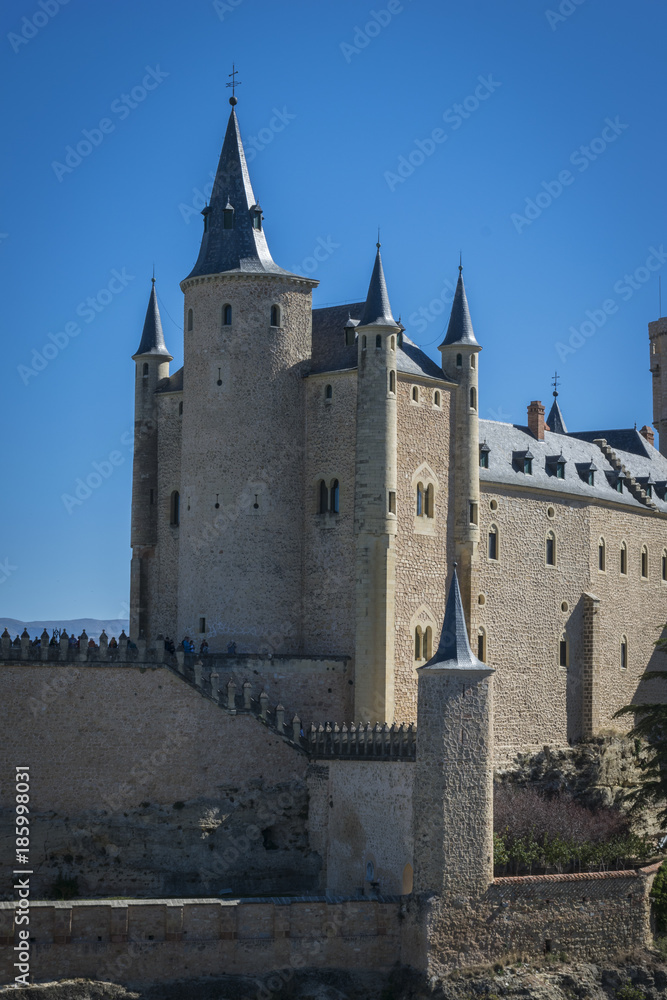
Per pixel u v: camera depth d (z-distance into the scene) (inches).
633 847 2536.9
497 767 2930.6
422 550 2723.9
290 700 2559.1
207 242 2783.0
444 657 2121.1
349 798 2327.8
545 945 2137.1
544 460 3272.6
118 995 1969.7
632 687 3452.3
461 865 2071.9
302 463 2731.3
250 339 2696.9
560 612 3186.5
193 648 2613.2
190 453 2721.5
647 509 3560.5
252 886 2356.1
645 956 2214.6
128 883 2308.1
